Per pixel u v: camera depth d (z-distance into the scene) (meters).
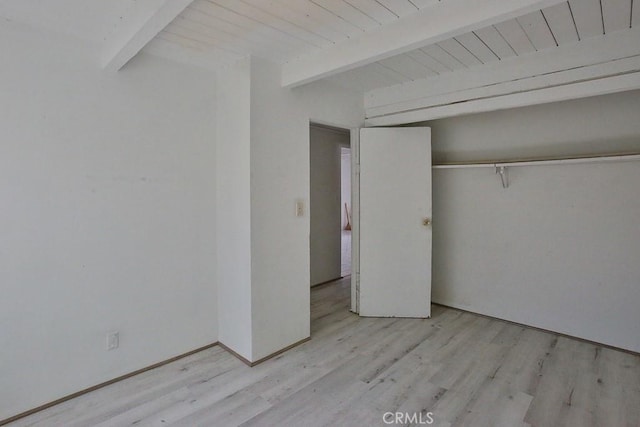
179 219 2.57
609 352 2.69
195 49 2.35
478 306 3.52
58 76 1.99
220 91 2.71
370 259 3.48
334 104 3.17
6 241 1.86
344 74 2.96
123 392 2.18
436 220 3.77
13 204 1.87
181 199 2.57
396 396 2.15
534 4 1.49
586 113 2.82
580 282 2.90
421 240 3.40
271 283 2.64
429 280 3.41
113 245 2.24
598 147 2.77
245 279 2.54
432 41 1.87
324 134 4.79
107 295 2.23
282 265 2.72
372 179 3.44
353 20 1.96
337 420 1.93
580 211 2.88
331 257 4.95
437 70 2.86
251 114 2.44
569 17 1.98
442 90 2.96
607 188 2.74
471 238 3.52
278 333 2.71
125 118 2.26
